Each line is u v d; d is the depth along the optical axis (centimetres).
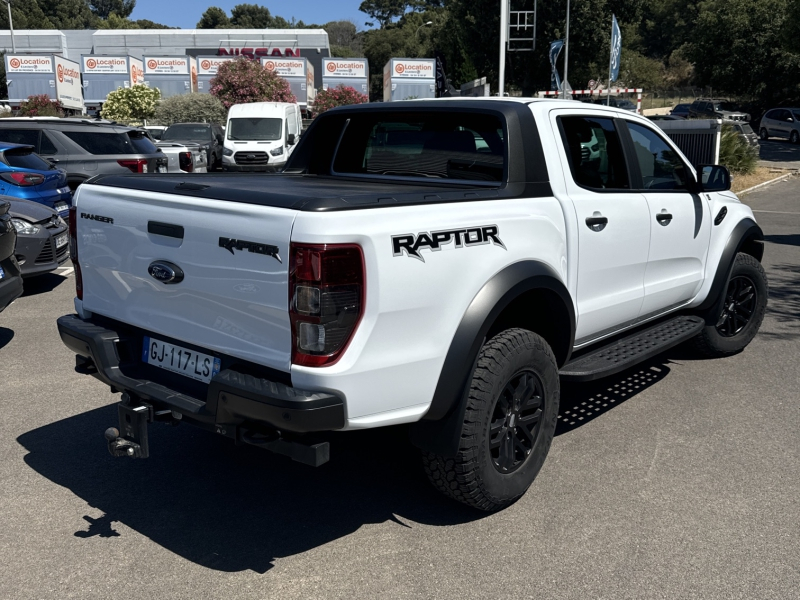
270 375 286
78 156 1105
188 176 382
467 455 317
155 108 3412
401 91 3822
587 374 380
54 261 791
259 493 371
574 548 321
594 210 391
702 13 4675
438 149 395
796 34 3044
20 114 3638
